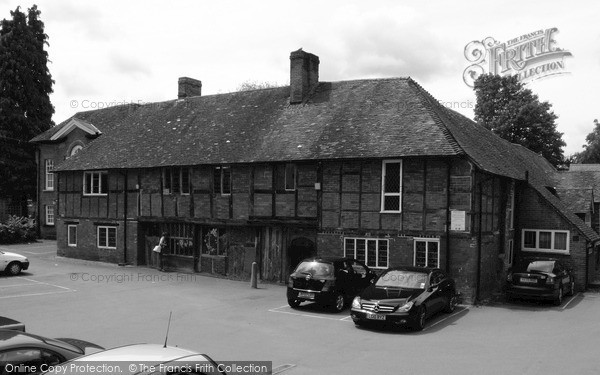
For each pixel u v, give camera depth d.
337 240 20.08
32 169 40.75
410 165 18.95
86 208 28.67
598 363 10.52
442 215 18.38
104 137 30.92
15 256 23.50
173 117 29.28
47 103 42.00
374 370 10.05
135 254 26.77
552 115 44.94
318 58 25.70
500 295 20.22
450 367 10.25
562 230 23.17
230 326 14.06
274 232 22.31
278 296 18.91
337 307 16.11
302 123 23.14
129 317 15.10
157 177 25.86
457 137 19.58
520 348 11.83
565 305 18.36
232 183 23.16
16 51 40.38
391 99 22.17
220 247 24.17
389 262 19.14
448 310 16.33
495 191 21.08
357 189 19.84
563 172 33.19
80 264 27.52
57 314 15.44
